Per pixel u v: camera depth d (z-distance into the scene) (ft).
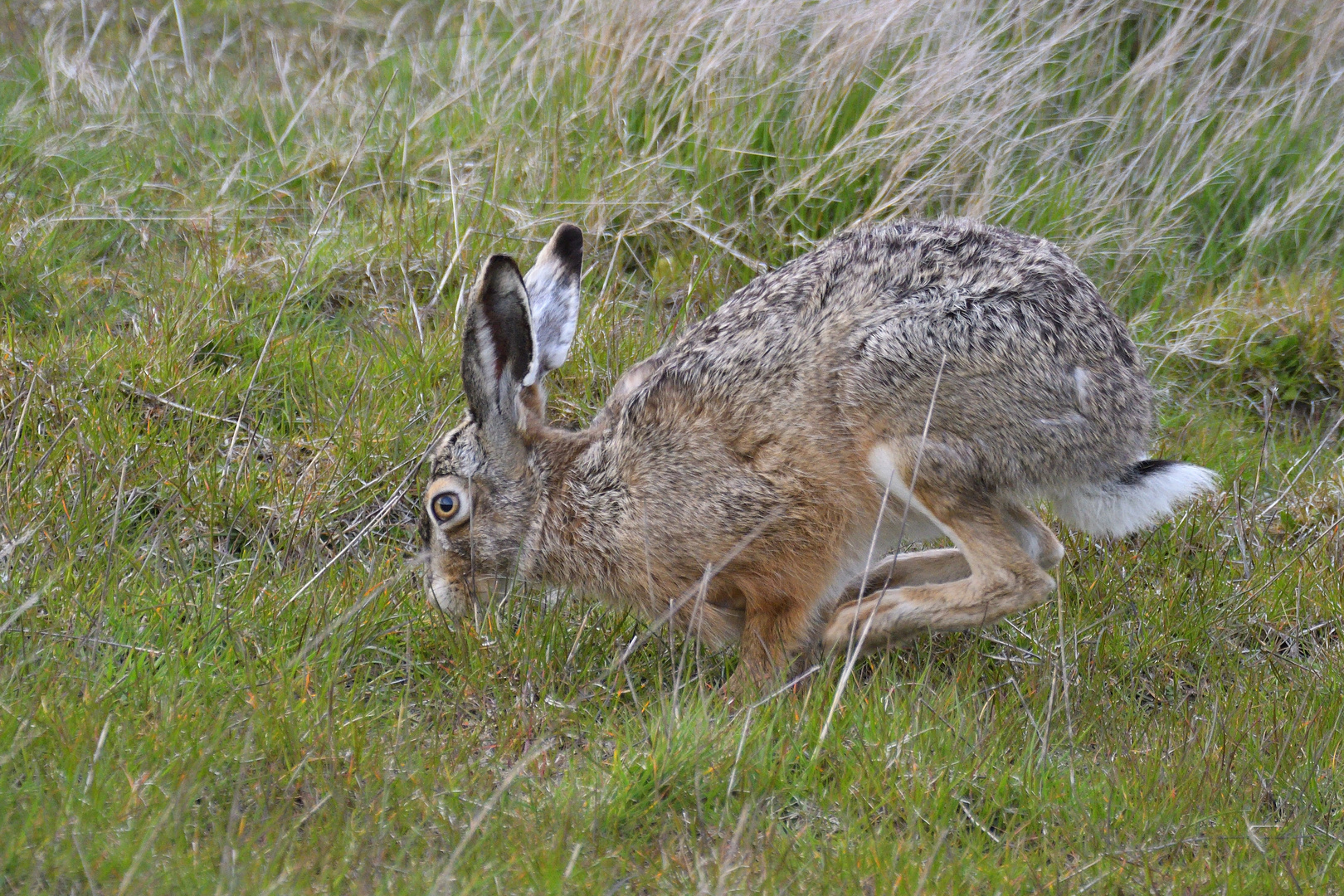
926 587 29.78
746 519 28.81
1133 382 29.84
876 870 21.56
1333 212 47.85
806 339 29.09
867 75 47.03
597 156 45.39
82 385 33.73
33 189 43.21
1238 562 34.17
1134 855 23.04
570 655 28.14
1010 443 28.66
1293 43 52.75
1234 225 48.49
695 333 31.04
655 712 26.37
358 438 33.99
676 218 43.70
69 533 28.60
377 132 47.09
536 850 21.35
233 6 61.57
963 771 24.88
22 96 48.37
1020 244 29.94
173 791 21.43
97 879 19.24
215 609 27.30
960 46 47.34
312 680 25.79
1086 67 51.26
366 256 41.09
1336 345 42.50
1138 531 34.35
